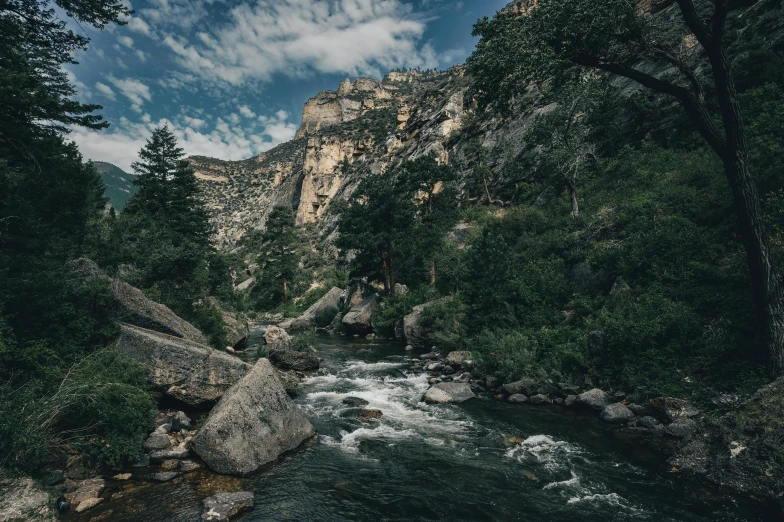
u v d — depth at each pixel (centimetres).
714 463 711
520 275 2117
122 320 1192
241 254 11969
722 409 883
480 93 1330
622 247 1783
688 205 1711
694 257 1430
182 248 1958
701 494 648
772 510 586
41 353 833
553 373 1338
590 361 1304
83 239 1922
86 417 768
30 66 1509
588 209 2789
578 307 1706
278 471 749
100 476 688
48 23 1078
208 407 1066
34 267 1048
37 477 621
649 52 1147
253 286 7231
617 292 1521
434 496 662
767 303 902
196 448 762
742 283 1184
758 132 1508
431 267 3766
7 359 777
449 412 1164
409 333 2664
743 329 1048
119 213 3612
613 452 837
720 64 970
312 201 14650
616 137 3700
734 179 959
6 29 1029
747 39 3189
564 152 3083
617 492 670
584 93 3219
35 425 646
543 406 1199
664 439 882
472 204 5988
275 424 852
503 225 3388
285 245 6444
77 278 1088
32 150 1162
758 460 658
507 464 794
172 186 3794
